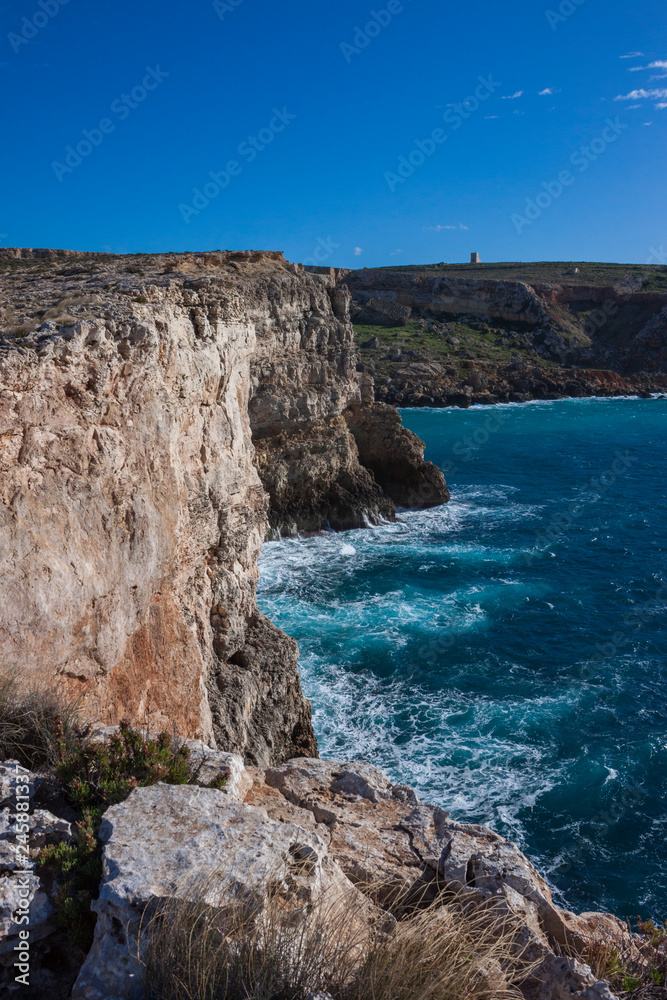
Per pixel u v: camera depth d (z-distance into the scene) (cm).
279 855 437
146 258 3059
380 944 418
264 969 366
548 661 2520
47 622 800
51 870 459
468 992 396
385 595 3139
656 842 1653
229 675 1486
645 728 2094
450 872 585
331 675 2423
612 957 552
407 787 715
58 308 1053
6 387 788
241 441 1625
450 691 2316
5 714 621
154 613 1077
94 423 921
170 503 1094
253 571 1773
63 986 417
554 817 1738
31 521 801
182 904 385
